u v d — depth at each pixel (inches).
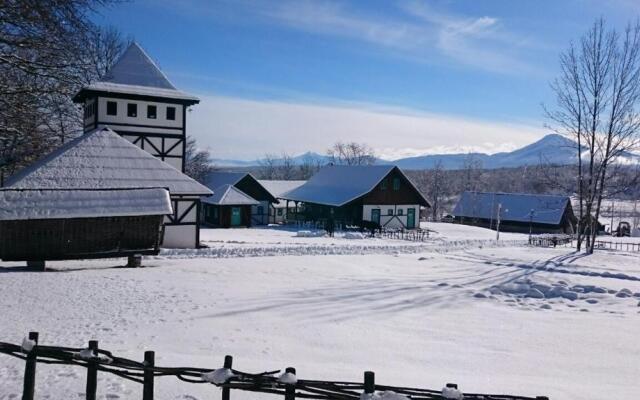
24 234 799.1
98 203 848.9
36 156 1400.1
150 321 469.7
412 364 362.3
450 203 5017.2
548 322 527.5
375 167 2391.7
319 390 174.6
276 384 177.3
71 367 288.0
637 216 3914.9
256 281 733.3
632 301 658.2
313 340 423.5
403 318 525.7
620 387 318.7
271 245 1317.7
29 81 868.0
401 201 2345.0
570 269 956.6
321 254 1125.7
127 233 865.5
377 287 706.8
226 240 1461.6
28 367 202.1
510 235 2174.0
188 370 189.8
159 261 929.5
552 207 2829.7
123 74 1424.7
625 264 1059.9
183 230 1209.4
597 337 465.4
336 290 674.2
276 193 2947.8
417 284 741.3
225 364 183.8
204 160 3070.9
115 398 238.8
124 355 330.0
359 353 389.1
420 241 1690.5
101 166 1118.4
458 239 1838.1
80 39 751.1
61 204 824.3
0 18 667.4
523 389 299.0
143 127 1409.9
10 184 1058.1
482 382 313.3
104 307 528.7
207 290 645.9
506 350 415.8
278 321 489.1
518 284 743.7
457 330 482.6
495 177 6146.7
